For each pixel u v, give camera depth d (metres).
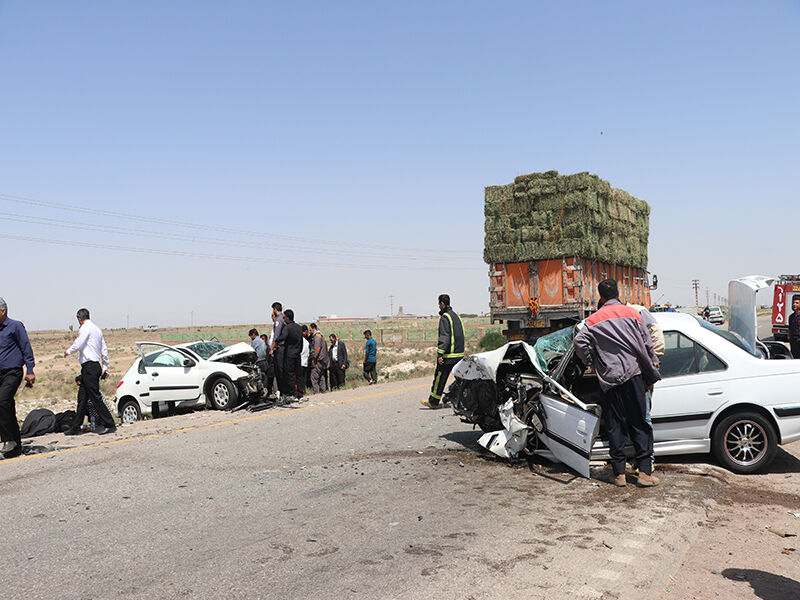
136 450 8.84
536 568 4.19
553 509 5.54
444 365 11.61
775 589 4.01
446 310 11.80
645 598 3.77
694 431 6.79
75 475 7.45
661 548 4.52
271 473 7.27
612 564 4.23
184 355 13.85
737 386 6.67
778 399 6.59
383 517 5.47
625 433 6.21
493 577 4.05
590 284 17.92
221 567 4.39
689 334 6.95
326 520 5.43
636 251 21.08
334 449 8.51
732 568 4.36
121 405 14.30
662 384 6.82
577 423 6.47
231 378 13.15
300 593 3.91
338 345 18.31
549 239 17.42
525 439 7.20
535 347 7.31
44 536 5.21
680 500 5.65
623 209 19.81
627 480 6.35
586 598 3.74
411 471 7.18
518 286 18.17
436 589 3.89
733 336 7.14
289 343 13.52
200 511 5.82
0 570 4.47
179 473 7.41
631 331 6.08
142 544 4.93
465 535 4.91
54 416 11.07
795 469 6.91
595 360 6.24
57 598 3.96
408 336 57.75
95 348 10.48
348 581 4.07
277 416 11.67
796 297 11.61
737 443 6.73
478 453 8.00
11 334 8.66
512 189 18.05
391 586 3.96
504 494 6.11
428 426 10.05
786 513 5.54
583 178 17.00
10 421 8.63
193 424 11.07
